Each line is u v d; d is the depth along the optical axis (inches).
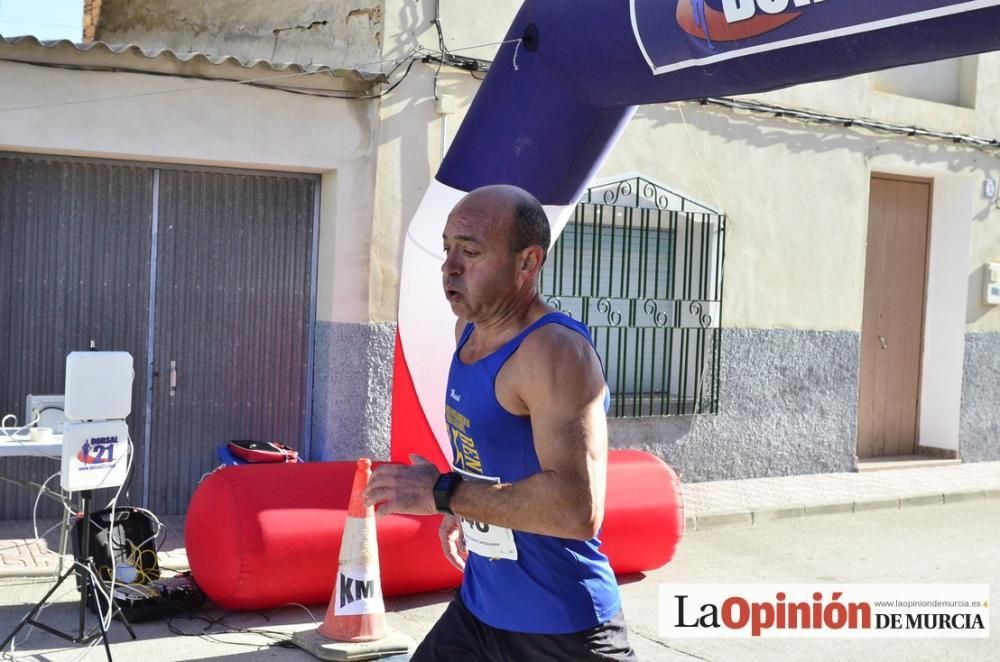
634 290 365.7
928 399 460.8
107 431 200.1
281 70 295.6
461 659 121.3
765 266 392.8
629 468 273.4
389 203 312.7
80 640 199.9
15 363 290.7
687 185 372.8
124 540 234.5
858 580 281.4
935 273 458.3
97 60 278.7
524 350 108.5
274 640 216.2
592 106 239.8
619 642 116.7
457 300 113.6
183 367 307.4
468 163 250.5
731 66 203.9
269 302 315.6
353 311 310.8
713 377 382.0
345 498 232.7
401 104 312.5
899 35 177.2
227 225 309.7
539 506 103.3
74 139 278.7
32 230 290.4
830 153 406.3
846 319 414.0
